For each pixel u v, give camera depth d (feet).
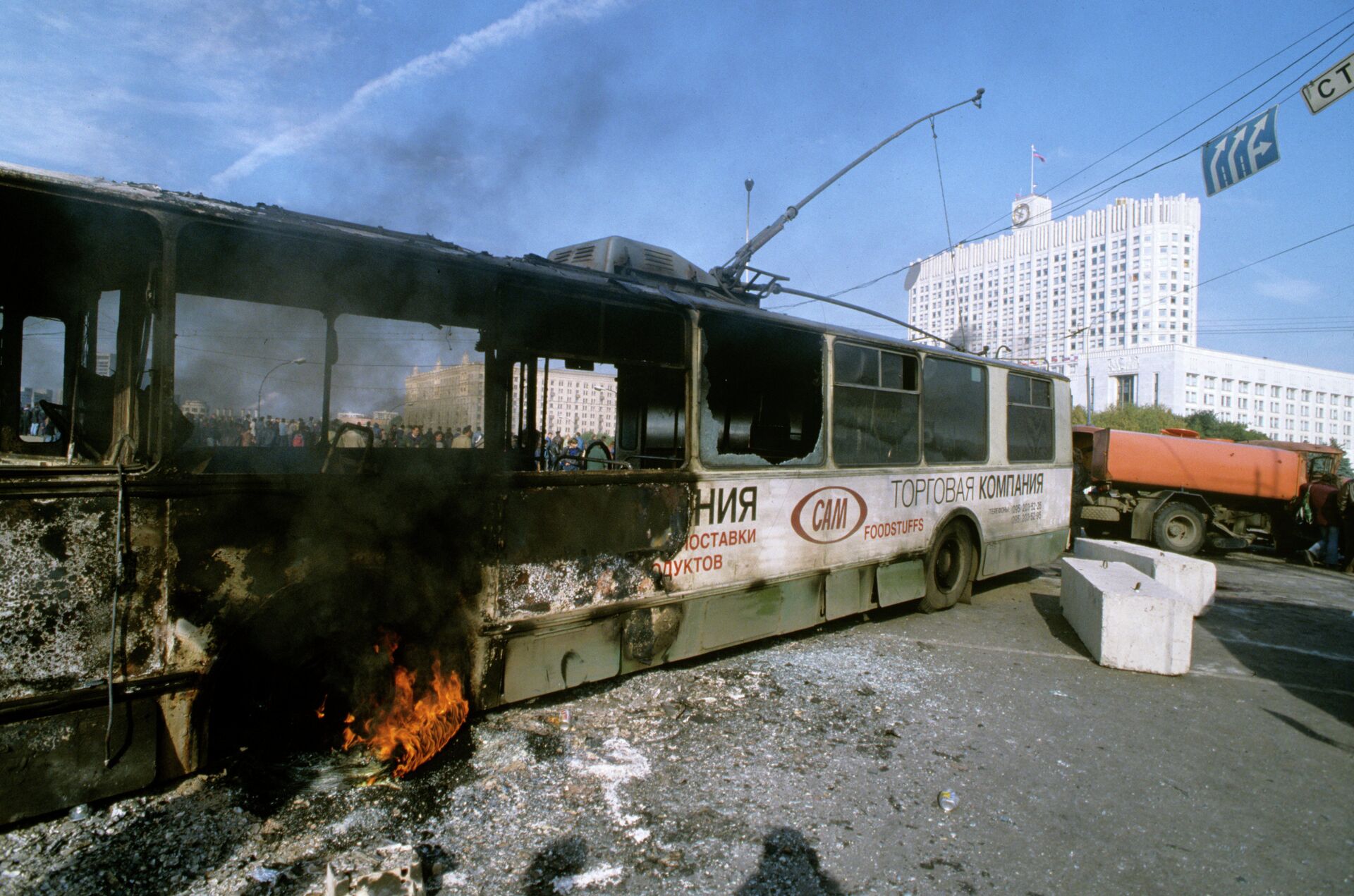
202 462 10.08
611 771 12.06
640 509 15.37
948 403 24.59
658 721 14.30
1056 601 28.02
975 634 22.41
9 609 8.61
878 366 21.52
